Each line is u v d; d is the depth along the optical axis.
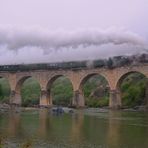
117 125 82.88
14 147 56.84
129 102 143.88
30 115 111.69
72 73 151.00
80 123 87.50
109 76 141.00
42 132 71.88
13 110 131.50
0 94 185.75
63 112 122.62
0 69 174.50
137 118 99.94
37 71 160.88
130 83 157.62
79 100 148.62
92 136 66.62
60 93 178.25
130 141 61.69
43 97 158.00
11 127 79.56
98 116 107.12
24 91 186.88
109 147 57.06
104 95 160.62
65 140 62.72
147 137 65.62
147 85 140.50
